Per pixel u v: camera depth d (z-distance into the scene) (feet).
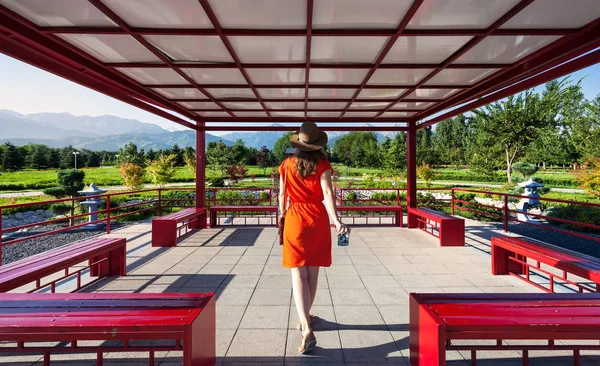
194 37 10.68
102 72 13.42
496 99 15.51
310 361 7.34
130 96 16.74
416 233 23.04
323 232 7.56
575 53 10.97
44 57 11.31
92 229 28.86
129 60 12.64
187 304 6.63
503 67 12.90
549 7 8.57
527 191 32.83
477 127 60.13
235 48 11.68
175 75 14.37
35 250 22.41
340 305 10.55
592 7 8.55
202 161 25.17
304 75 14.67
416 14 9.17
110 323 5.67
